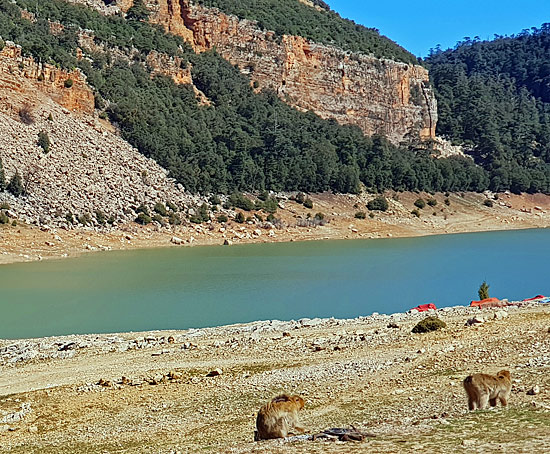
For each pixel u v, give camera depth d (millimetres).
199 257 120750
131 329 61844
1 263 106500
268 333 48719
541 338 34812
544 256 127438
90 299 78250
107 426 29984
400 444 17172
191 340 48625
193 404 32000
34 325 64062
